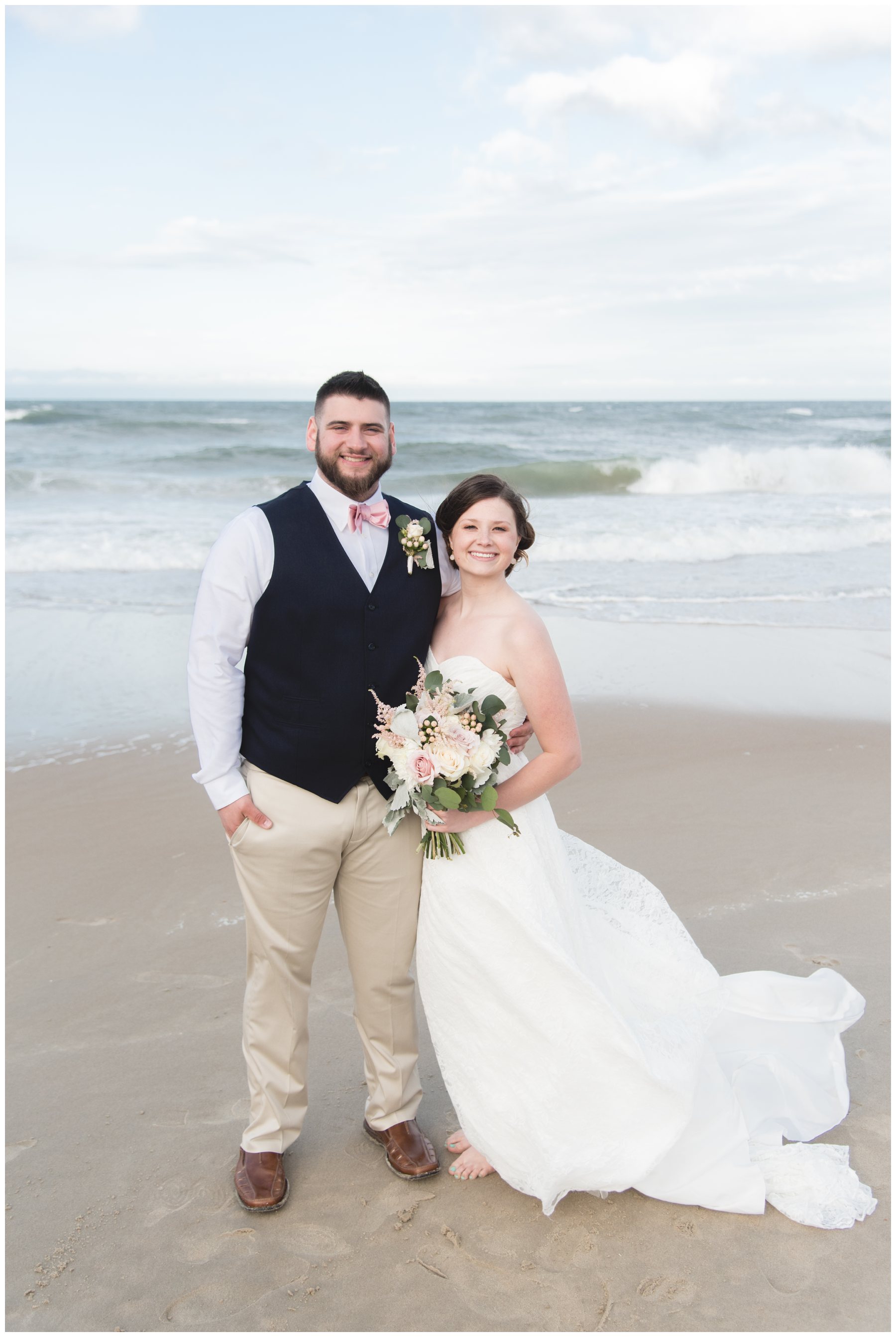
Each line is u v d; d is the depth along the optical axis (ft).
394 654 8.68
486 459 75.36
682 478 60.08
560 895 8.70
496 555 8.44
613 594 31.83
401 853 8.83
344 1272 7.75
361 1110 9.89
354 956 9.07
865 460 59.52
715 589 32.60
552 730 8.39
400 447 76.02
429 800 7.86
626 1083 8.13
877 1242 7.98
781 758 18.65
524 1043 8.30
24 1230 8.21
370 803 8.66
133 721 20.81
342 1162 9.11
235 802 8.34
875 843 14.99
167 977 11.87
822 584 33.14
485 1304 7.41
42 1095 9.88
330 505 8.71
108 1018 11.08
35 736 19.94
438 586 9.12
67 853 14.99
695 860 14.53
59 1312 7.39
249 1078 8.89
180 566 35.68
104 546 37.76
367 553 8.76
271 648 8.38
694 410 134.92
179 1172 8.89
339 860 8.68
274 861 8.39
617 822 15.89
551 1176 8.02
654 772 18.01
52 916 13.20
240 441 79.30
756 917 12.89
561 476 60.64
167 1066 10.31
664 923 9.43
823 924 12.68
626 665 24.45
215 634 8.29
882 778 17.67
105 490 54.29
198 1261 7.88
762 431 92.48
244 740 8.64
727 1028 9.93
